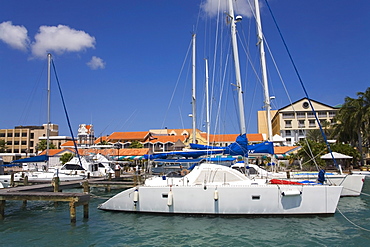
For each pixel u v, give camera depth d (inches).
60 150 2322.8
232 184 598.2
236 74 691.4
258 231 508.7
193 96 1140.5
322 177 617.6
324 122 2760.8
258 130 3427.7
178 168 830.5
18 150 3754.9
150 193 608.4
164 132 3747.5
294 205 568.7
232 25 707.4
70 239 486.9
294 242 460.4
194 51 1169.4
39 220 618.8
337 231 505.4
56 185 777.6
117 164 1562.5
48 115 1211.9
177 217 588.4
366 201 767.7
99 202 828.6
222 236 489.4
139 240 478.9
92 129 1893.5
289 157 1541.6
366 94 1849.2
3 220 621.6
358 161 1868.8
